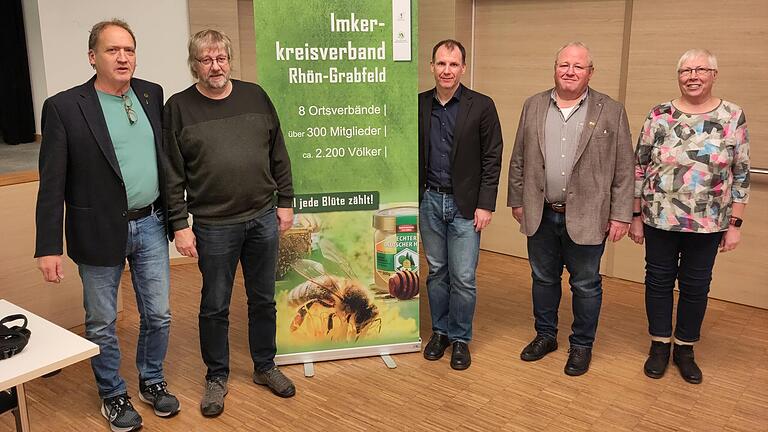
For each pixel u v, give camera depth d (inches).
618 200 117.2
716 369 124.6
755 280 154.3
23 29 166.4
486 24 190.1
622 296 163.5
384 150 121.0
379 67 117.7
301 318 125.6
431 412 110.3
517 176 125.6
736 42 146.9
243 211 106.0
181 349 135.3
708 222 112.3
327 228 122.5
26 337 70.8
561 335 140.6
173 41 180.9
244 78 197.6
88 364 128.7
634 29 161.5
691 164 111.5
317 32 114.3
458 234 123.1
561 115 116.5
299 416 109.6
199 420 108.7
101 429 105.9
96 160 95.5
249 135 104.7
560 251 125.2
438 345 130.7
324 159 119.3
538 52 180.7
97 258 98.3
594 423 106.4
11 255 129.7
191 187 104.6
